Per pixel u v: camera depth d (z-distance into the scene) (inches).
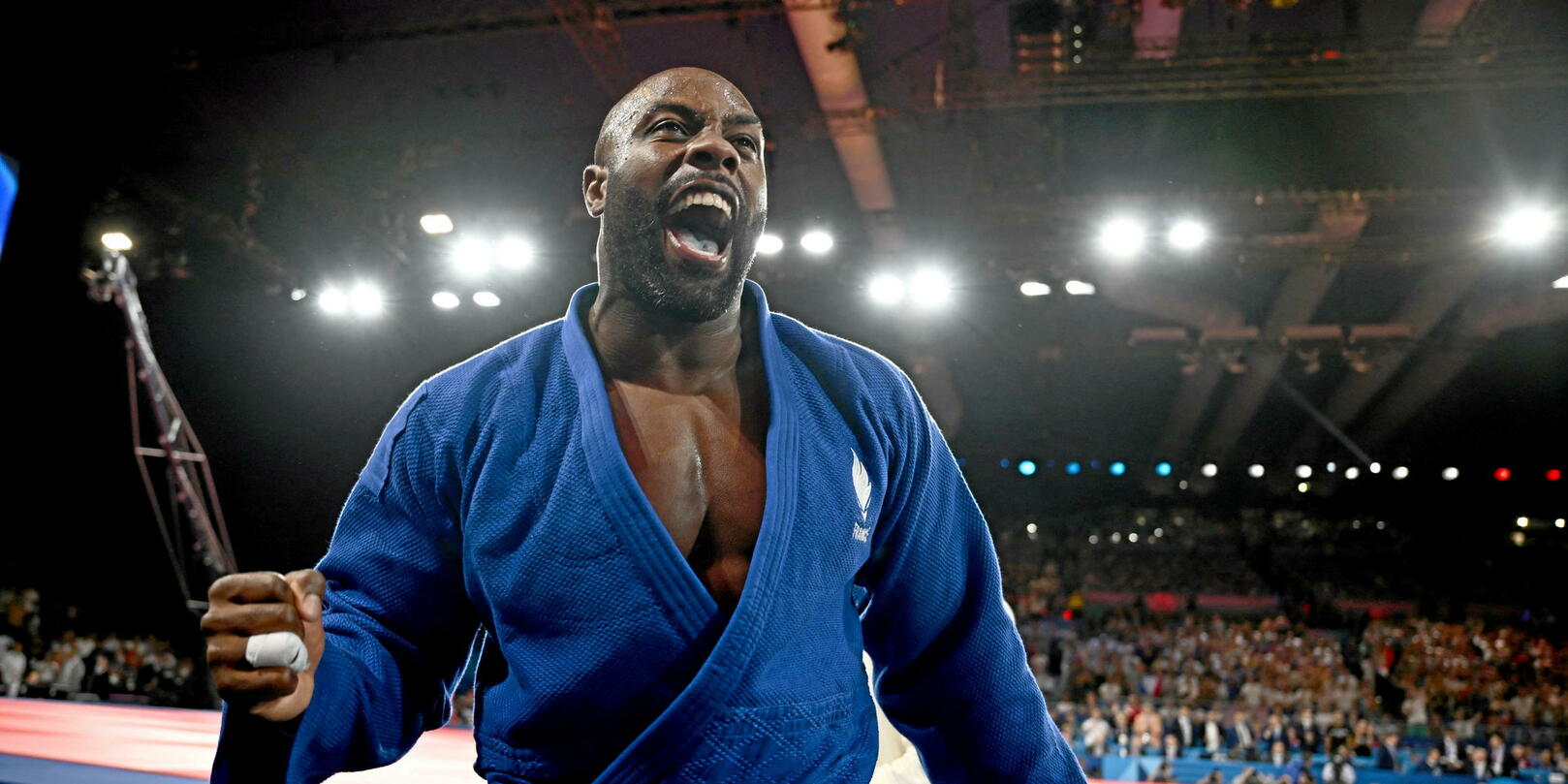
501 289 532.4
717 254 50.8
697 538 49.2
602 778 44.8
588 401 49.0
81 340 525.7
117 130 406.6
